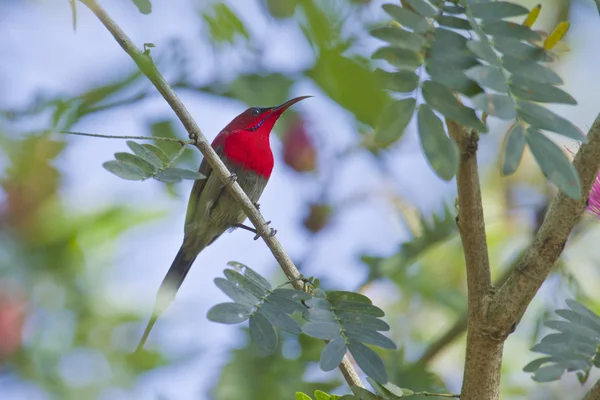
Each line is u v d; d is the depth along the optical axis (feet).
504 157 12.69
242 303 16.33
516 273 17.43
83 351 15.75
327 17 13.44
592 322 16.99
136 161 17.13
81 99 19.10
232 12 19.61
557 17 39.45
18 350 15.23
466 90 13.50
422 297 33.19
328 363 16.01
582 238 36.60
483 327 17.63
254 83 21.68
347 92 12.20
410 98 13.34
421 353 31.99
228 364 26.68
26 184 16.29
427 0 14.64
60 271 16.20
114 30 19.33
